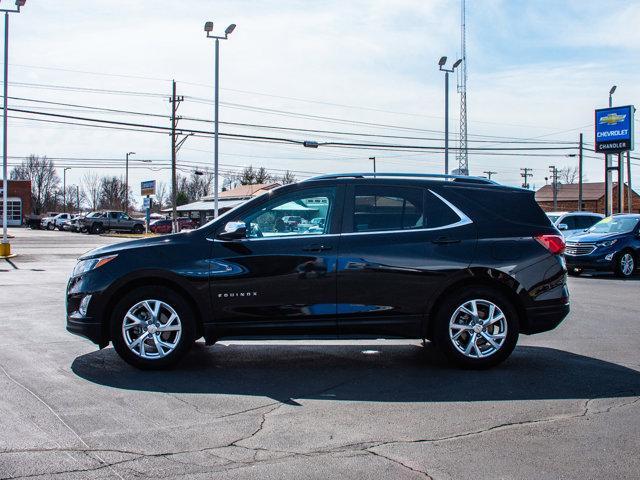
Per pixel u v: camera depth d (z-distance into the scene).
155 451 4.29
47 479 3.83
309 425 4.84
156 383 6.01
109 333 6.57
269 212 6.61
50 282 15.88
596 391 5.78
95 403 5.36
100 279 6.41
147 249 6.50
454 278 6.46
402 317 6.45
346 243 6.46
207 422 4.90
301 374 6.39
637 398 5.56
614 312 10.63
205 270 6.39
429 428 4.78
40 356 7.09
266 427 4.79
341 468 4.02
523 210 6.79
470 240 6.54
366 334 6.50
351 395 5.65
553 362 6.92
